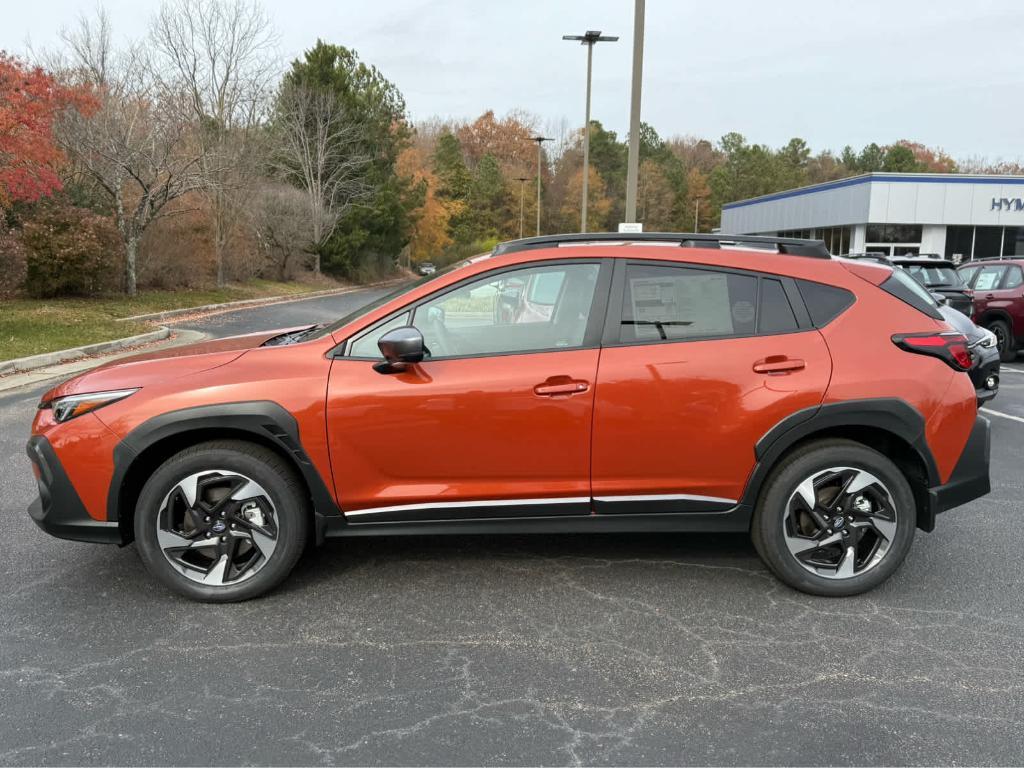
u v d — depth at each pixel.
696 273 3.62
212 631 3.32
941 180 35.50
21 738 2.55
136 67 25.50
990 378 6.84
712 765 2.44
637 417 3.50
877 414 3.50
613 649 3.18
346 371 3.50
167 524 3.51
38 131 15.08
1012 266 11.91
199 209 29.44
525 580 3.88
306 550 4.26
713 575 3.95
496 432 3.50
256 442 3.57
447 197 88.69
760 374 3.51
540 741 2.56
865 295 3.67
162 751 2.49
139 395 3.46
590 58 24.16
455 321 3.63
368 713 2.72
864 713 2.73
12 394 9.34
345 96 45.12
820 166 118.06
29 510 3.71
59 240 20.58
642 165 99.06
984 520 4.85
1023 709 2.76
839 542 3.64
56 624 3.37
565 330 3.59
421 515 3.58
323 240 44.06
